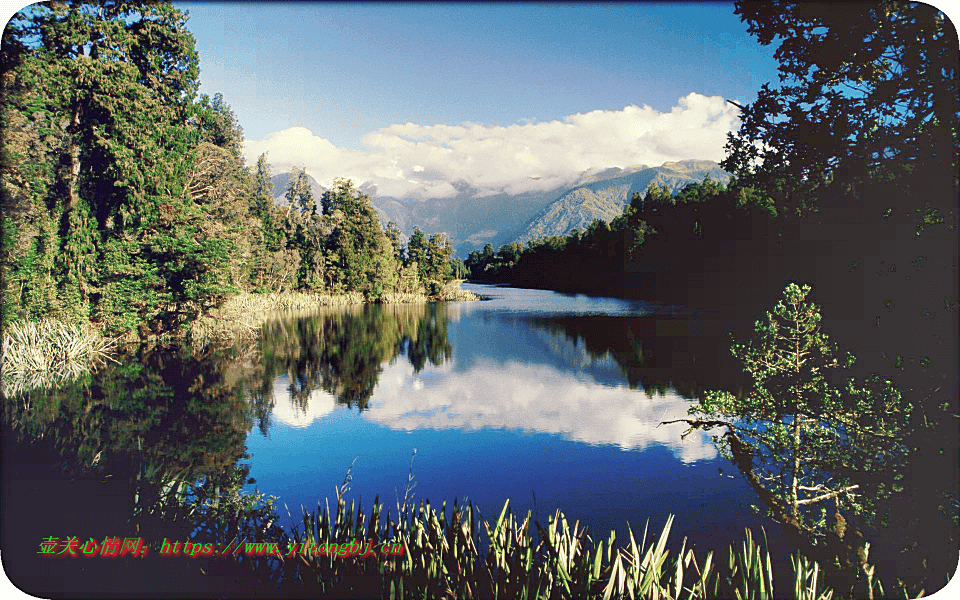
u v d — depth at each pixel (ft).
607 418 34.83
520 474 25.35
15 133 52.39
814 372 15.57
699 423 18.88
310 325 95.61
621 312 113.60
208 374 48.80
